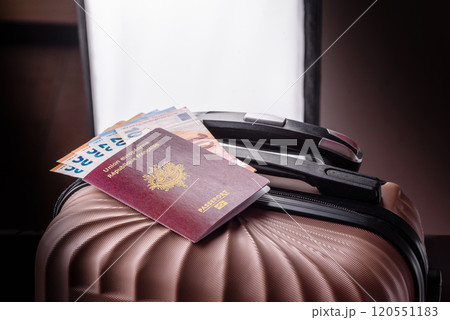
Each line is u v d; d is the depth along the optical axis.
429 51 1.17
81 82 1.24
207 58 1.24
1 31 1.19
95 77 1.24
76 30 1.20
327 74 1.22
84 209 0.63
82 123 1.27
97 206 0.63
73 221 0.61
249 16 1.21
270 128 0.73
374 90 1.21
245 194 0.63
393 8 1.14
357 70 1.20
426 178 1.27
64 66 1.23
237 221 0.61
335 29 1.18
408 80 1.19
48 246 0.61
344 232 0.60
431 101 1.21
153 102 1.27
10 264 1.17
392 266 0.58
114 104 1.26
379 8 1.14
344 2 1.15
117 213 0.62
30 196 1.32
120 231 0.59
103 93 1.25
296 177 0.70
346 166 0.73
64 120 1.27
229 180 0.65
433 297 0.67
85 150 0.72
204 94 1.27
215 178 0.66
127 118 1.27
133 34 1.21
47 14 1.19
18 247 1.24
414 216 0.71
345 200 0.65
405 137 1.24
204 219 0.60
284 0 1.18
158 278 0.55
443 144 1.24
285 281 0.54
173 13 1.21
